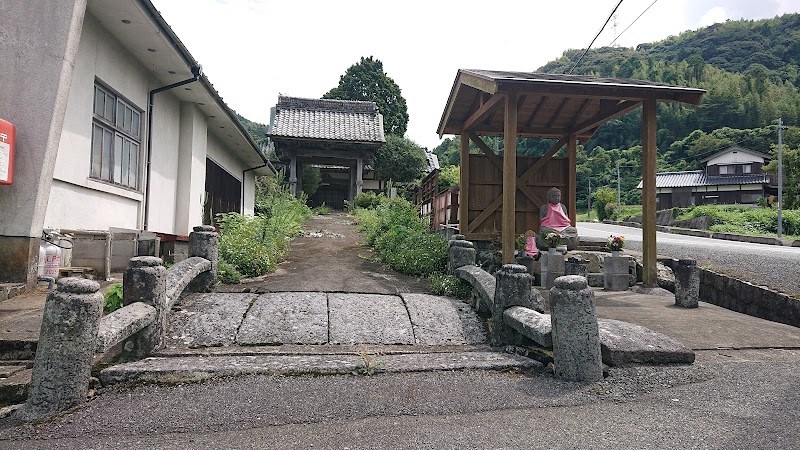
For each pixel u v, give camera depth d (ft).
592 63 204.33
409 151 95.76
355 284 21.77
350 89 117.70
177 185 33.32
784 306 22.57
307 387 11.62
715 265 31.09
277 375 12.26
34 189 18.35
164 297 14.40
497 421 9.91
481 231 30.17
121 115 25.80
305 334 15.69
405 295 19.57
